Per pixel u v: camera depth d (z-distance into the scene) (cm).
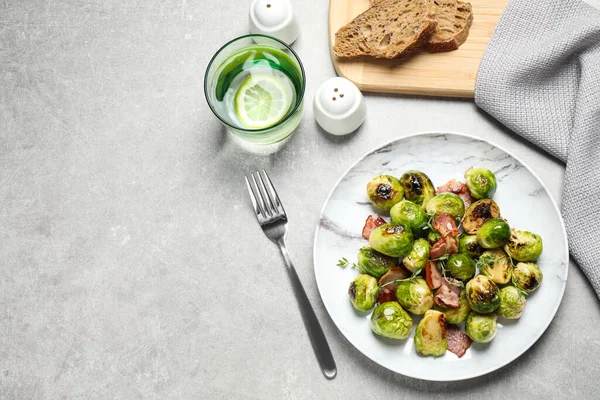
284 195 85
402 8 83
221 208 85
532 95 82
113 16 90
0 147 89
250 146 86
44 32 90
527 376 79
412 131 85
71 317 86
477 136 81
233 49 83
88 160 88
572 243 80
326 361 81
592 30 80
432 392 80
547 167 83
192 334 84
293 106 83
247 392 82
